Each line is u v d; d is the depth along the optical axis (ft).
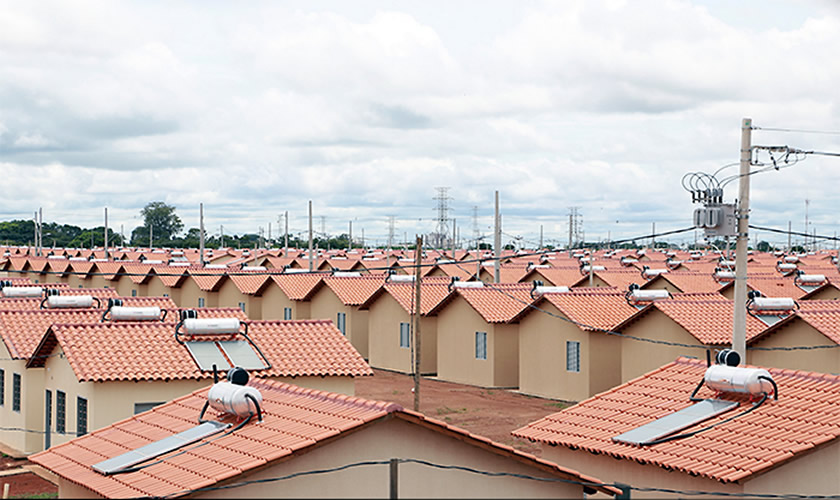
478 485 51.93
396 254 336.49
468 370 158.30
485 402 138.51
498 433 114.42
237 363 91.76
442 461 51.26
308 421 53.67
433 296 167.53
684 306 125.80
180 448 55.67
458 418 124.67
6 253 366.22
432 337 170.09
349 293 187.83
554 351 141.90
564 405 135.85
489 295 157.17
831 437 59.98
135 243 640.58
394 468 46.88
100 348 91.15
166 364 89.97
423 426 50.67
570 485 54.39
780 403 66.49
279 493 48.80
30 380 102.68
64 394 95.96
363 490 49.88
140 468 53.72
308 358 95.76
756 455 59.77
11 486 89.51
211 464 51.01
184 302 236.43
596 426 71.61
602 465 67.92
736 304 82.33
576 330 137.39
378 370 176.96
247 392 57.72
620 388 78.28
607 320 135.33
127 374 87.30
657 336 127.13
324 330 102.47
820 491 60.90
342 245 643.45
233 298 221.25
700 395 71.97
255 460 48.98
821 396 65.82
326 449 49.49
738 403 68.13
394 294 171.73
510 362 153.89
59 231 633.20
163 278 237.86
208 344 94.63
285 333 100.32
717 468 59.31
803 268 242.37
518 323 152.87
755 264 261.65
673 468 61.11
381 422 50.11
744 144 81.97
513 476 52.54
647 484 64.34
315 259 302.04
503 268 255.09
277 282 206.28
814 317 109.40
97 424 86.53
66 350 89.86
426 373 169.78
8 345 103.09
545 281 232.32
